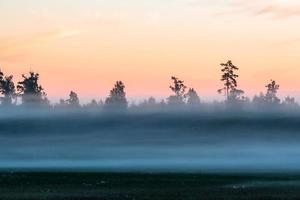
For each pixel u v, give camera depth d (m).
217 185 89.19
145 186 87.56
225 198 74.38
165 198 74.75
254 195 77.56
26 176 102.81
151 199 73.75
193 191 81.50
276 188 84.81
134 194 78.06
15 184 88.69
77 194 77.81
